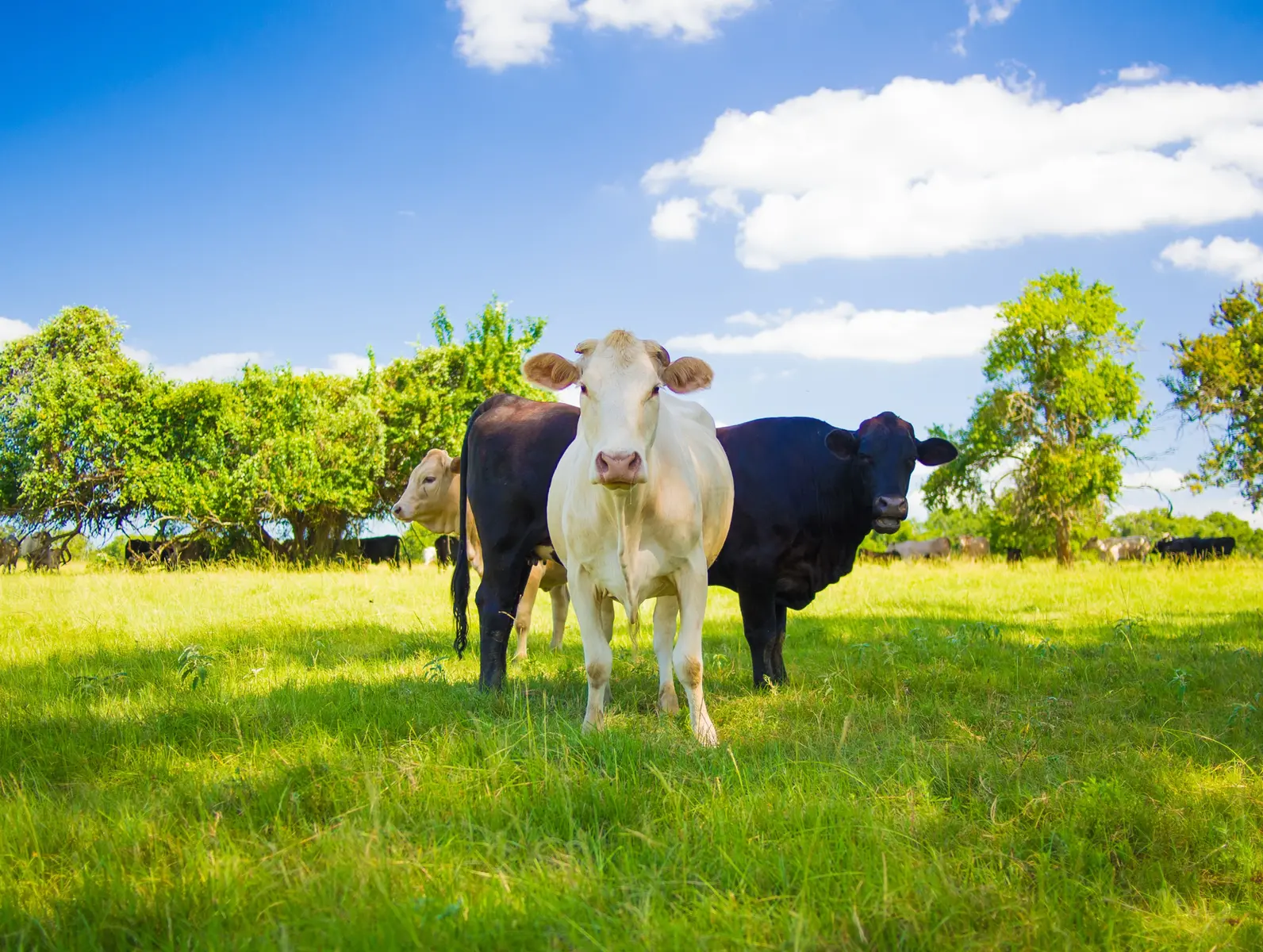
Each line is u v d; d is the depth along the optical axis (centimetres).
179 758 436
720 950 242
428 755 404
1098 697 588
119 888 282
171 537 2817
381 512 3127
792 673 704
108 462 3017
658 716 546
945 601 1311
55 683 619
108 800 371
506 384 2983
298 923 250
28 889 291
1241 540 6919
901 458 688
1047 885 295
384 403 2988
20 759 431
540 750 406
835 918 261
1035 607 1210
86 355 3528
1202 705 563
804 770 397
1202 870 322
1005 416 3784
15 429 3150
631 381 471
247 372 2864
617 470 443
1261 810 369
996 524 3978
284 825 340
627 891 272
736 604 1253
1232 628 931
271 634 865
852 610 1173
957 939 255
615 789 360
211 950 238
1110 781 384
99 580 1633
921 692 614
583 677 675
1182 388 3300
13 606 1141
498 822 332
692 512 514
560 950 243
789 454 704
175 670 654
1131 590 1456
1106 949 259
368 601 1211
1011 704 578
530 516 648
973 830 333
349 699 550
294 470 2667
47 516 3094
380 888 263
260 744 452
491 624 643
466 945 241
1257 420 3166
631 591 500
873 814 332
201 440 2855
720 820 321
